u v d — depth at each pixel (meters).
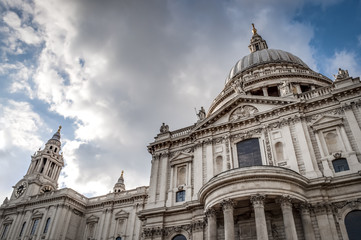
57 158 82.12
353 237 26.66
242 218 31.19
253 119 37.81
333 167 31.11
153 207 38.53
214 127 39.66
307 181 29.28
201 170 37.59
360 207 27.50
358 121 31.81
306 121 35.03
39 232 58.75
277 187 27.47
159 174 41.53
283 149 34.00
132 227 54.75
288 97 36.97
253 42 81.56
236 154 37.06
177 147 42.78
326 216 27.73
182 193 38.47
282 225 29.25
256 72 62.84
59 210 59.34
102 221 59.34
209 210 29.52
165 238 35.47
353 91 33.34
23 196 69.06
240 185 28.08
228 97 59.19
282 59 66.19
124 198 59.47
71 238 59.09
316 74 60.06
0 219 67.69
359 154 30.12
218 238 31.55
